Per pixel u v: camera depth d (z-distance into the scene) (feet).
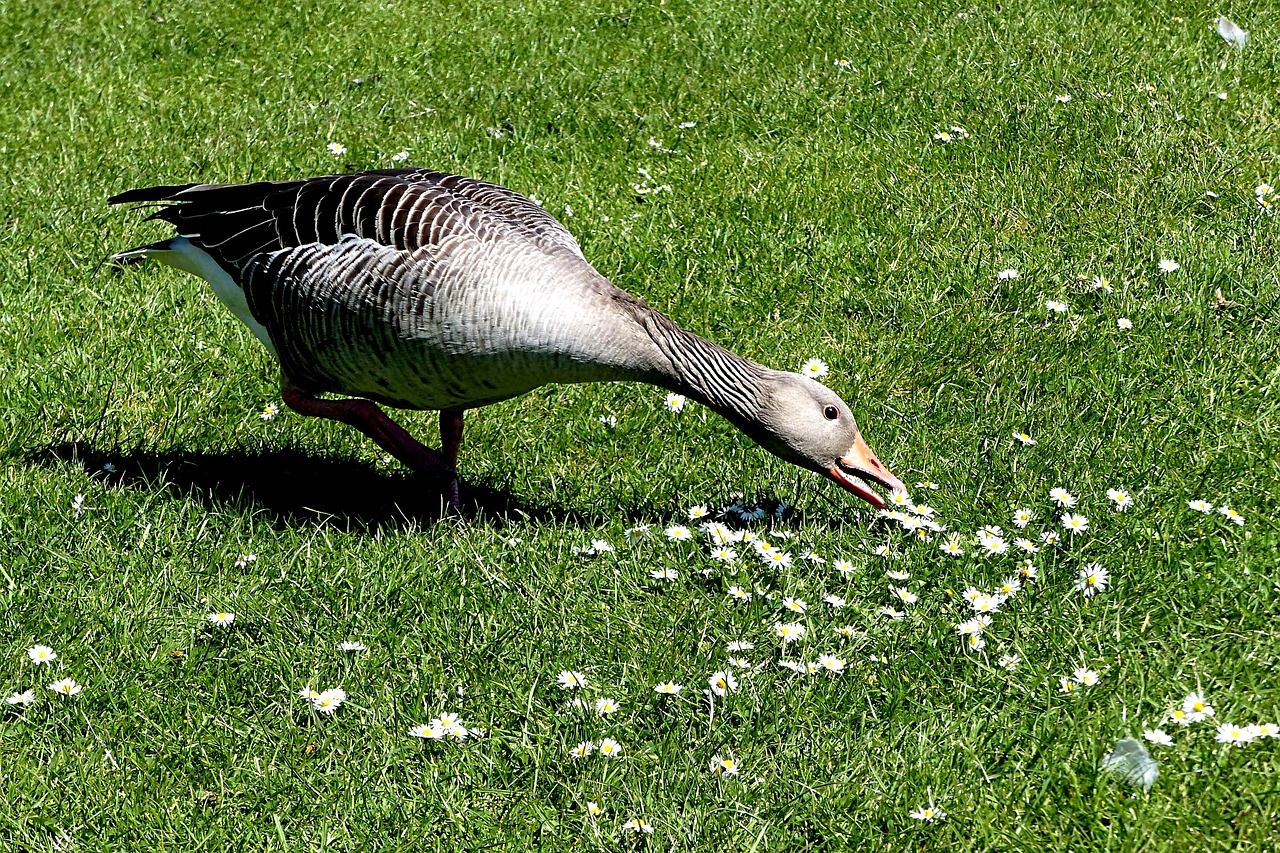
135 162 37.24
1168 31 43.50
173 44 46.50
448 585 22.17
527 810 18.03
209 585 22.34
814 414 22.86
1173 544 22.02
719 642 20.86
